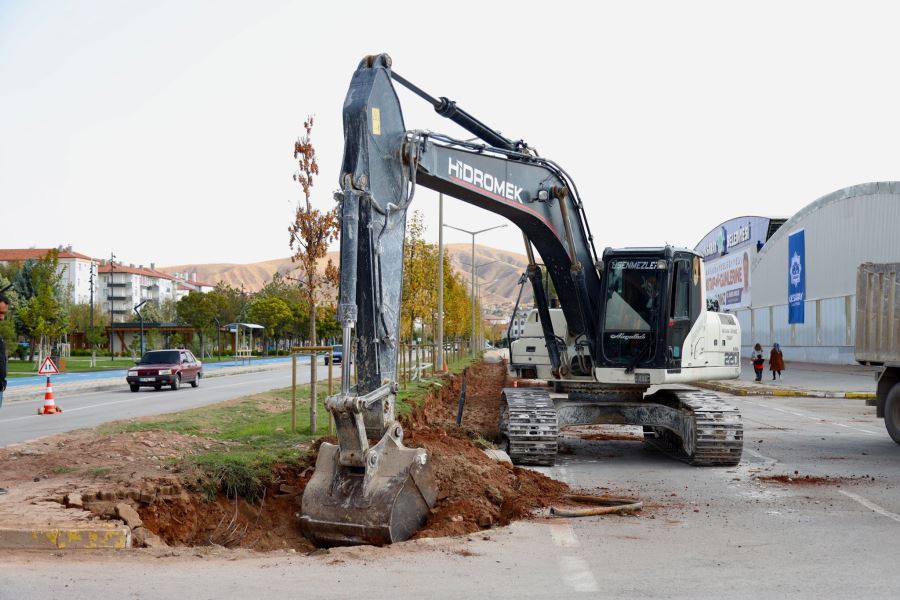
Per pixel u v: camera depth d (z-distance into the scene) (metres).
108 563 6.13
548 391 13.85
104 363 56.50
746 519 8.17
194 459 9.22
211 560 6.31
